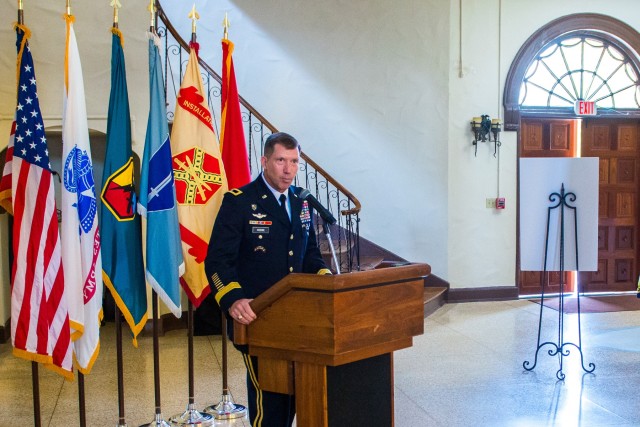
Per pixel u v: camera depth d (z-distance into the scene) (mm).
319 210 2418
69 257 3020
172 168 3430
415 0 7062
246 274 2480
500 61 7312
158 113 3400
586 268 4344
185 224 3506
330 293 1862
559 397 3963
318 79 6953
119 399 3385
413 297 2127
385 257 7082
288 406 2396
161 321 5766
